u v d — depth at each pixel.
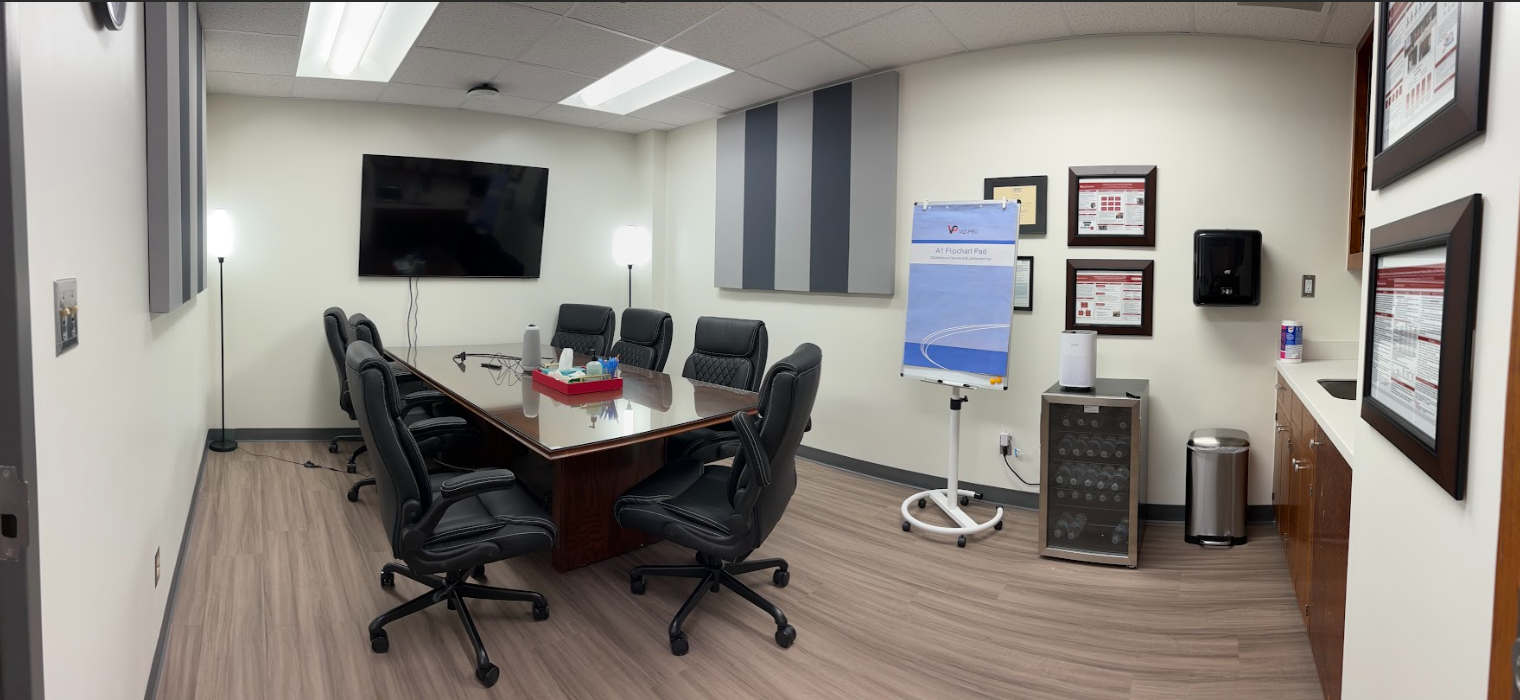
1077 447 2.64
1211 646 2.00
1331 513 1.69
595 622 2.10
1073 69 2.93
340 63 3.38
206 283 3.42
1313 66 2.74
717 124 4.21
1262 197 2.79
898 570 2.50
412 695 1.73
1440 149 0.95
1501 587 0.77
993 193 3.09
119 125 1.40
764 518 1.93
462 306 4.34
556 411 2.35
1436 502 1.00
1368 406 1.25
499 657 1.91
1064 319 3.01
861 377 3.59
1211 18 2.60
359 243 4.05
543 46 3.00
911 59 3.20
